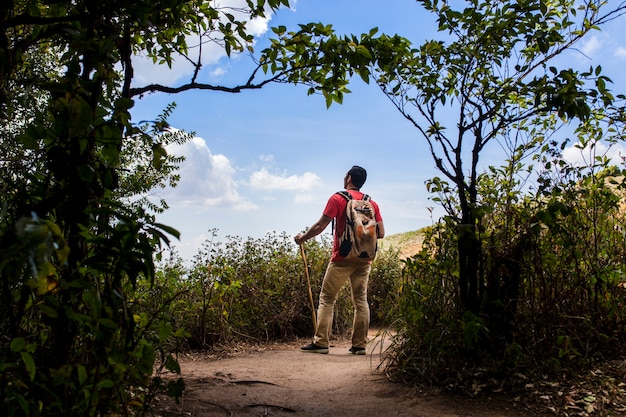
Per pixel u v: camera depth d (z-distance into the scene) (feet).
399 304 17.04
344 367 18.83
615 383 13.60
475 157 15.06
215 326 22.76
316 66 13.99
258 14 13.66
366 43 13.09
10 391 6.36
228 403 13.47
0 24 8.11
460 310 15.31
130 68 11.37
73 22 8.86
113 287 7.70
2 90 8.60
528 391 13.46
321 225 22.15
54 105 7.37
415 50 14.46
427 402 13.46
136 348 8.50
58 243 5.72
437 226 16.16
